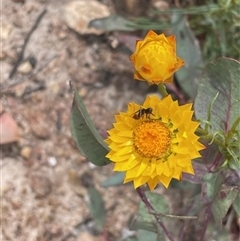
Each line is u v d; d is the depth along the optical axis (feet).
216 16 0.77
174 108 0.54
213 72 0.61
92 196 0.78
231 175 0.60
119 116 0.55
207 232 0.77
